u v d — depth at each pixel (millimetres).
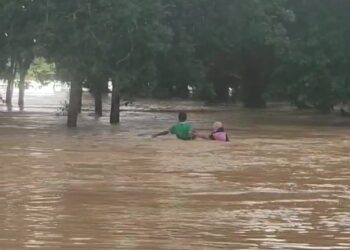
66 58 29078
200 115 45000
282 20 39938
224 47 40000
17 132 28547
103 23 28953
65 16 29250
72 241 10156
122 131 30000
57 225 11148
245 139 27000
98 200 13352
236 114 46656
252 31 37125
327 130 32656
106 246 9914
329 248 9969
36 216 11812
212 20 36969
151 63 31141
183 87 43531
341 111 46438
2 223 11242
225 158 20500
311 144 25328
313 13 40250
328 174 17344
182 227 11117
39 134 27734
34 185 14969
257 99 57312
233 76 62000
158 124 35125
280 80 42750
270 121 39250
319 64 38625
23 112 43281
